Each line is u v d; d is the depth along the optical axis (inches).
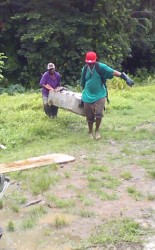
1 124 391.5
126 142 328.2
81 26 800.9
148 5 981.2
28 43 786.2
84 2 818.8
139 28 977.5
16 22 819.4
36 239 176.1
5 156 303.7
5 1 799.7
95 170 257.9
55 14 780.0
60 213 198.4
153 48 1042.1
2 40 839.7
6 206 210.1
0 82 795.4
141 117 432.8
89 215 194.5
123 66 1027.9
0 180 159.0
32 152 304.2
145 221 187.3
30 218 194.9
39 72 807.1
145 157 286.7
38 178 244.5
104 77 325.4
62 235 178.4
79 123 401.1
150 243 167.6
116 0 829.2
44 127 369.4
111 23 842.2
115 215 194.2
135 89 652.7
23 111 436.8
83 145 320.2
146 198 213.9
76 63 802.2
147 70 1040.8
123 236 173.3
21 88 731.4
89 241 171.2
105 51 824.9
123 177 244.7
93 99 326.6
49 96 389.1
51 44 770.8
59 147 316.5
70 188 229.1
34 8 794.8
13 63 824.3
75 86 768.3
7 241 175.0
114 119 421.4
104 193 219.5
